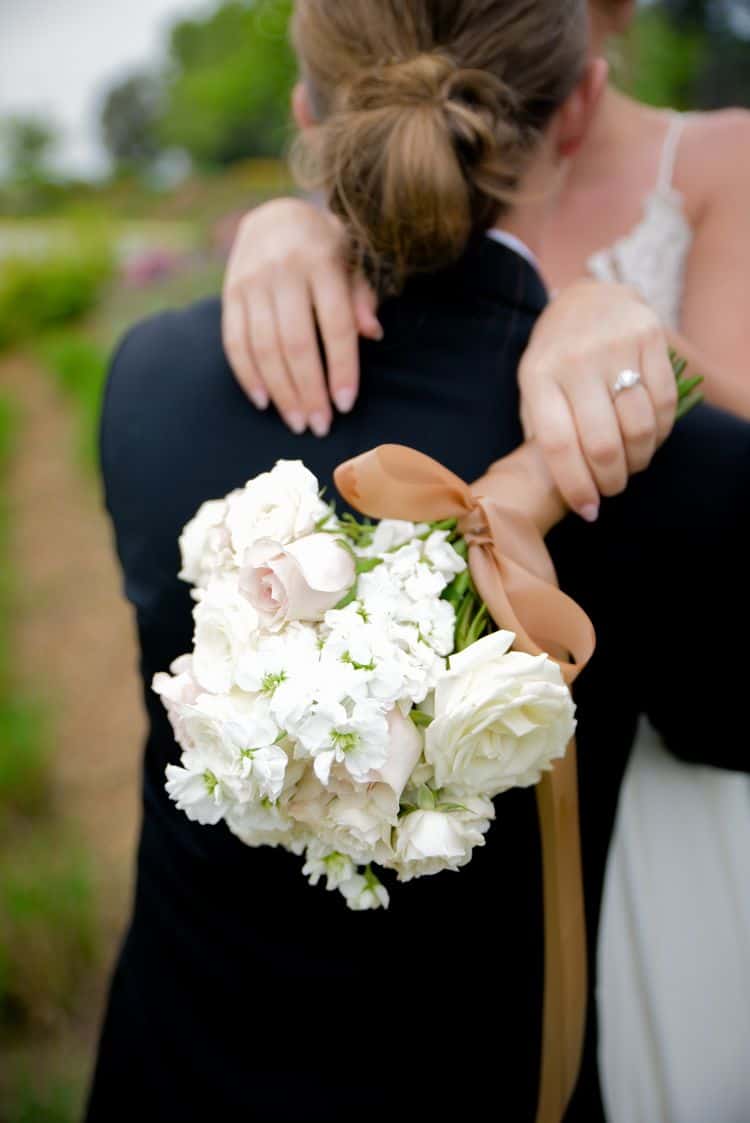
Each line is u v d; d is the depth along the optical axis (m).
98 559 5.10
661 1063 1.22
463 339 0.96
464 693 0.73
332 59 0.96
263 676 0.73
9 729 3.34
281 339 0.97
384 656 0.73
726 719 0.95
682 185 1.85
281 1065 1.01
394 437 0.94
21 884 2.63
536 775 0.79
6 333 10.88
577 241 1.89
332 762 0.74
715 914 1.24
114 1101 1.20
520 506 0.85
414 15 0.92
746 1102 1.24
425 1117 0.99
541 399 0.87
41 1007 2.40
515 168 0.95
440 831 0.75
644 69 4.61
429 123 0.88
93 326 10.59
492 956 0.95
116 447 1.05
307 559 0.76
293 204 1.14
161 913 1.10
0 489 6.29
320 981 0.98
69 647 4.28
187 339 1.08
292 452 0.96
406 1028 0.97
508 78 0.93
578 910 0.94
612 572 0.89
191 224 12.00
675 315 1.86
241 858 1.00
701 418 0.91
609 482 0.84
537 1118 0.99
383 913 0.95
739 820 1.28
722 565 0.87
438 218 0.89
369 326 0.96
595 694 0.93
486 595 0.80
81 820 3.14
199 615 0.80
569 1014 0.96
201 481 0.99
